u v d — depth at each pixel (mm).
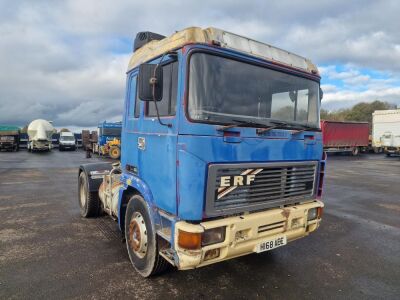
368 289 3863
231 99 3391
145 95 3225
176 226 3139
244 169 3406
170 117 3299
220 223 3176
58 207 7582
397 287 3932
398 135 31297
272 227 3631
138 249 3986
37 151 35250
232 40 3436
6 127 34562
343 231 6184
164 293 3605
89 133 39344
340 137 32094
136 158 4121
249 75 3568
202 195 3123
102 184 6133
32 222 6266
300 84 4121
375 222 6898
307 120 4207
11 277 3910
